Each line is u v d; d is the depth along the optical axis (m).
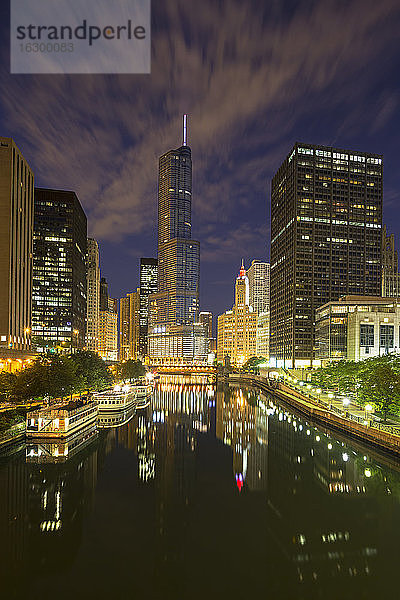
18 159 193.38
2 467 71.88
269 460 79.81
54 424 81.50
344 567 40.88
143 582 38.09
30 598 35.66
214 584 37.91
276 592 36.72
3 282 176.50
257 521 51.75
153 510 54.88
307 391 167.50
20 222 196.62
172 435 102.44
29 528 49.00
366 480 67.56
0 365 154.50
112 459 78.75
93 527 49.53
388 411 98.62
